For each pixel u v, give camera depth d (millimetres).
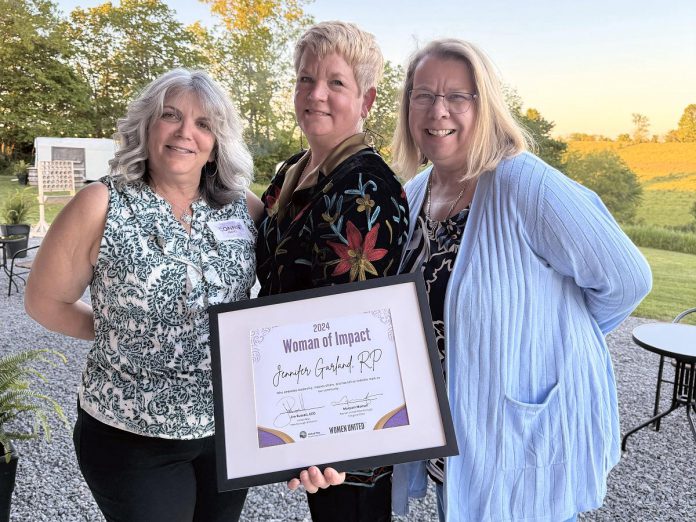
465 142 1438
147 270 1306
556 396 1342
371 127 1568
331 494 1405
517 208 1322
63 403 3881
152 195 1354
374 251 1253
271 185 1578
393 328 1207
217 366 1208
